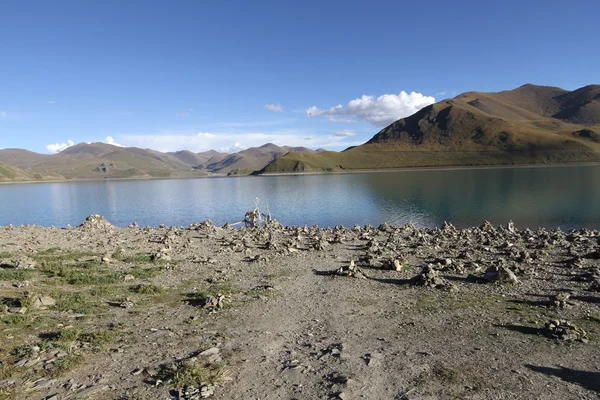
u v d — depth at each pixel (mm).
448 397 8734
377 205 82312
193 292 17812
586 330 13023
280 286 19125
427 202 85812
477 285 19234
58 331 12203
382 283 19844
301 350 11523
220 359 10648
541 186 115000
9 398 8250
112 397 8469
